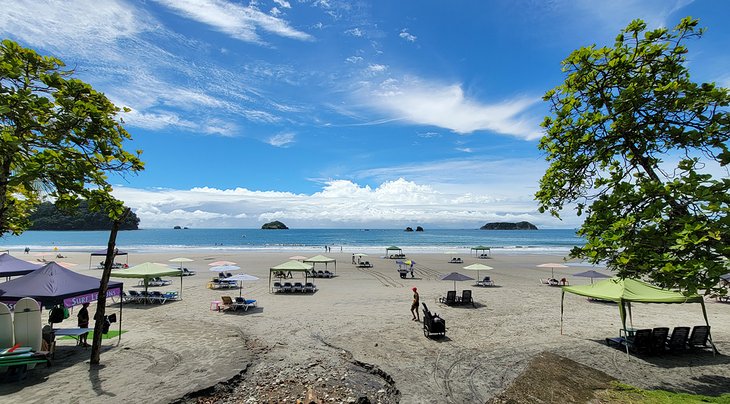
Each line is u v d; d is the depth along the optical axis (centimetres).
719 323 1580
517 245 9412
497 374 1011
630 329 1445
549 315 1723
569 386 937
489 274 3462
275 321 1582
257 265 4166
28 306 1005
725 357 1155
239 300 1800
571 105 805
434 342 1293
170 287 2564
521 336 1371
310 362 1087
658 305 1952
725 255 543
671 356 1163
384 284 2781
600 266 4094
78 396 847
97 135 683
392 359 1120
